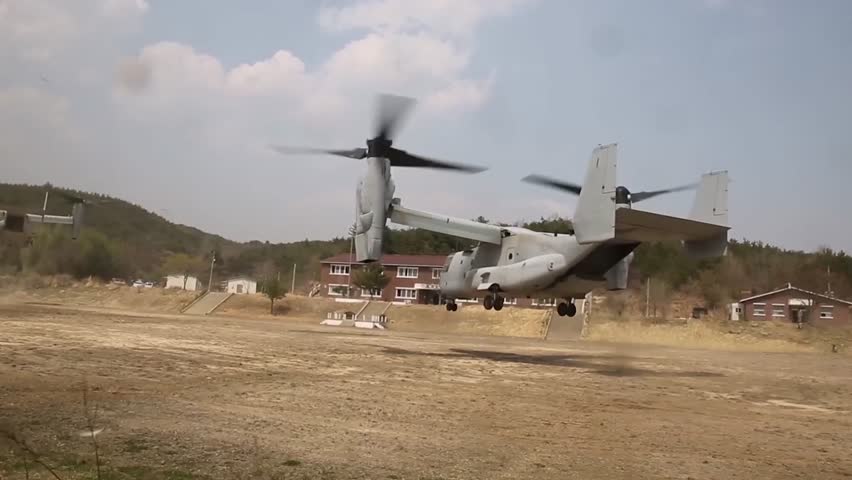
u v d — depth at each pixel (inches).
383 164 968.9
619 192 930.7
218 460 286.7
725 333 2086.6
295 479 263.7
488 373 770.8
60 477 249.0
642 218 742.5
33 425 334.0
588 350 1428.4
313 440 339.6
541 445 358.9
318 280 3850.9
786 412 562.6
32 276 2568.9
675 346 1891.0
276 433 351.6
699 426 459.2
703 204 868.0
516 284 943.7
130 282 3090.6
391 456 312.5
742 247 3494.1
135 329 1142.3
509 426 415.5
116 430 335.3
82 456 281.4
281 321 2261.3
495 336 2146.9
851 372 1075.9
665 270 3041.3
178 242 4033.0
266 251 4490.7
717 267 3053.6
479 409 482.3
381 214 959.0
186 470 267.6
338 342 1171.3
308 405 453.1
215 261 3865.7
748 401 629.9
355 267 3240.7
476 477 281.3
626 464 323.3
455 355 1040.8
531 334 2230.6
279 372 642.8
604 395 613.0
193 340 970.7
